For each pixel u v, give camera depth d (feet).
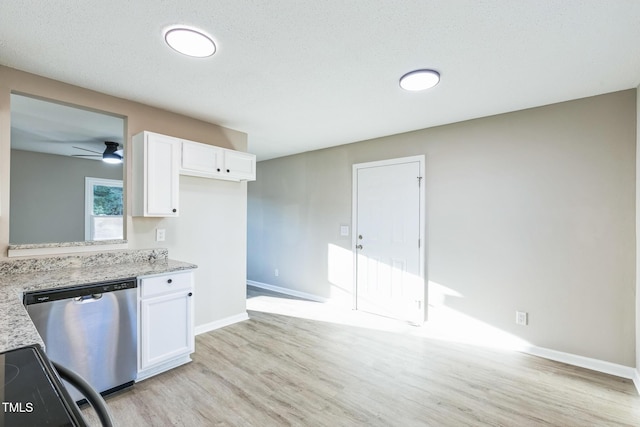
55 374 2.54
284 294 15.88
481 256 9.98
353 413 6.23
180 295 7.95
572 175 8.52
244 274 11.92
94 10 4.96
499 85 7.66
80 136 12.73
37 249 7.16
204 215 10.61
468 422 5.98
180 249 9.93
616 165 7.95
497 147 9.73
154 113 9.25
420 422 5.97
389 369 8.09
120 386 6.86
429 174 11.20
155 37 5.73
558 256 8.70
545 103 8.77
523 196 9.25
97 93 8.12
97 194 17.71
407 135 11.78
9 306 4.36
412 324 11.46
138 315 7.13
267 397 6.75
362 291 13.06
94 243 8.08
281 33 5.57
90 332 6.38
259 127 11.18
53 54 6.31
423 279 11.22
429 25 5.32
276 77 7.29
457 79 7.35
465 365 8.34
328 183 14.38
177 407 6.37
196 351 9.04
